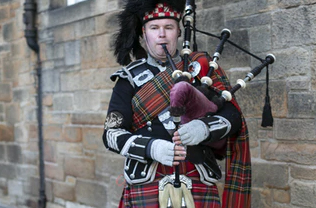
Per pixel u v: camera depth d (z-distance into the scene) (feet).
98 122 19.04
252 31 13.75
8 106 24.39
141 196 9.69
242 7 13.99
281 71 13.05
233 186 10.18
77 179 20.18
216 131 9.12
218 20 14.64
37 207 22.57
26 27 22.00
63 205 21.03
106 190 18.76
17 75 23.66
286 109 12.98
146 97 9.68
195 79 9.77
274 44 13.23
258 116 13.64
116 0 18.06
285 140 13.05
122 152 9.50
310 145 12.53
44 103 21.89
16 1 23.50
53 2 21.26
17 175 24.00
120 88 9.98
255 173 13.76
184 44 9.98
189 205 9.39
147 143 9.24
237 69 14.17
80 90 19.86
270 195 13.43
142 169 9.66
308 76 12.50
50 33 21.33
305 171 12.59
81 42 19.71
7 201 24.80
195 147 9.52
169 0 9.90
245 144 10.11
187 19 10.10
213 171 9.77
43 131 22.06
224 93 9.40
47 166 21.85
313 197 12.42
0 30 24.68
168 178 9.55
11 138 24.31
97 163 19.16
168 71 9.73
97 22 18.90
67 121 20.59
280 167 13.16
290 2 12.82
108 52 18.48
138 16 10.44
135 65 10.09
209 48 14.92
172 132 9.52
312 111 12.44
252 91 13.70
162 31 9.83
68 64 20.45
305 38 12.53
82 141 19.85
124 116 9.80
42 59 21.94
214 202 9.80
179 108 8.63
